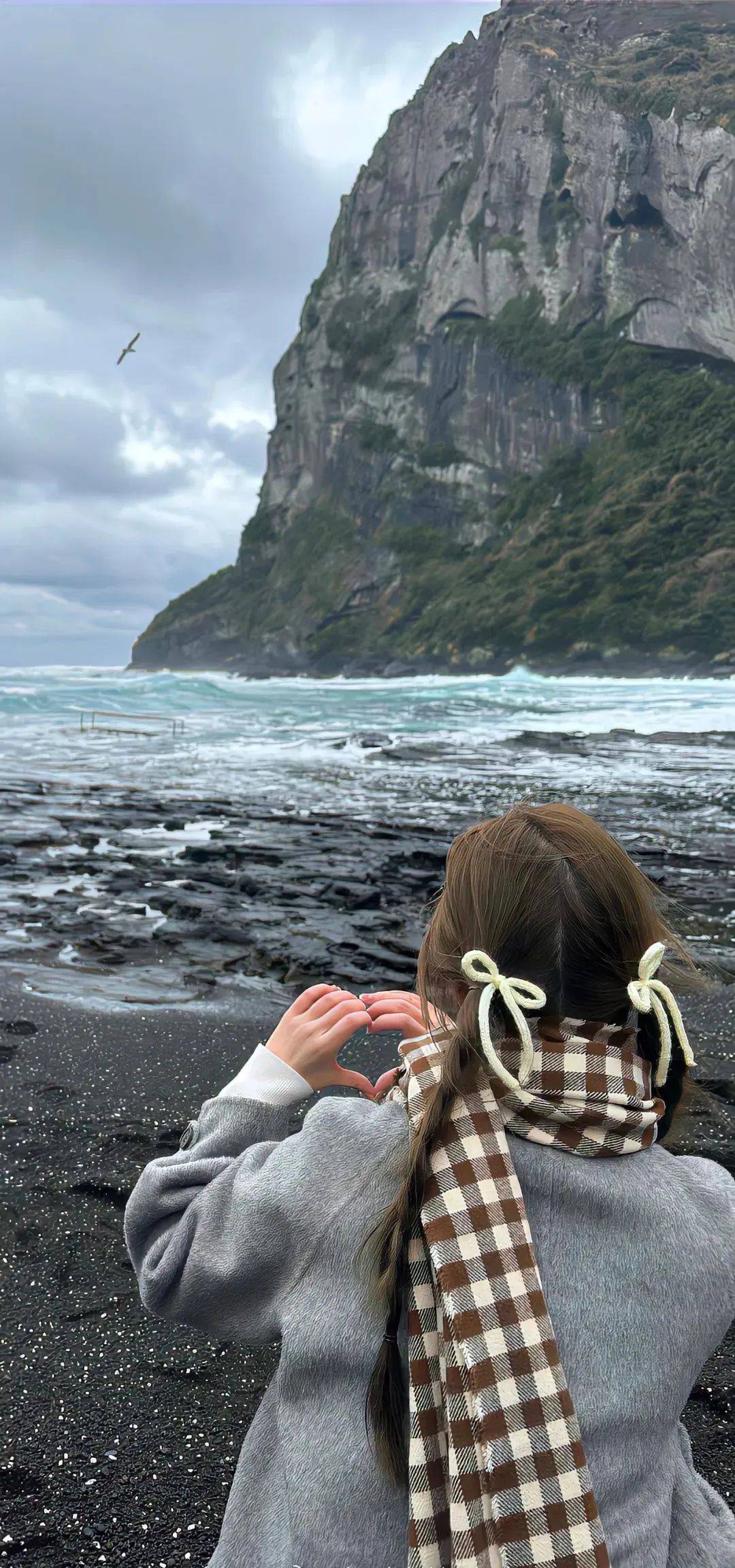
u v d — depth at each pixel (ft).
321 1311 2.54
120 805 38.06
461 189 385.70
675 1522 2.72
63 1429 6.29
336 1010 3.28
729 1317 2.60
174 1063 12.66
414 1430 2.34
